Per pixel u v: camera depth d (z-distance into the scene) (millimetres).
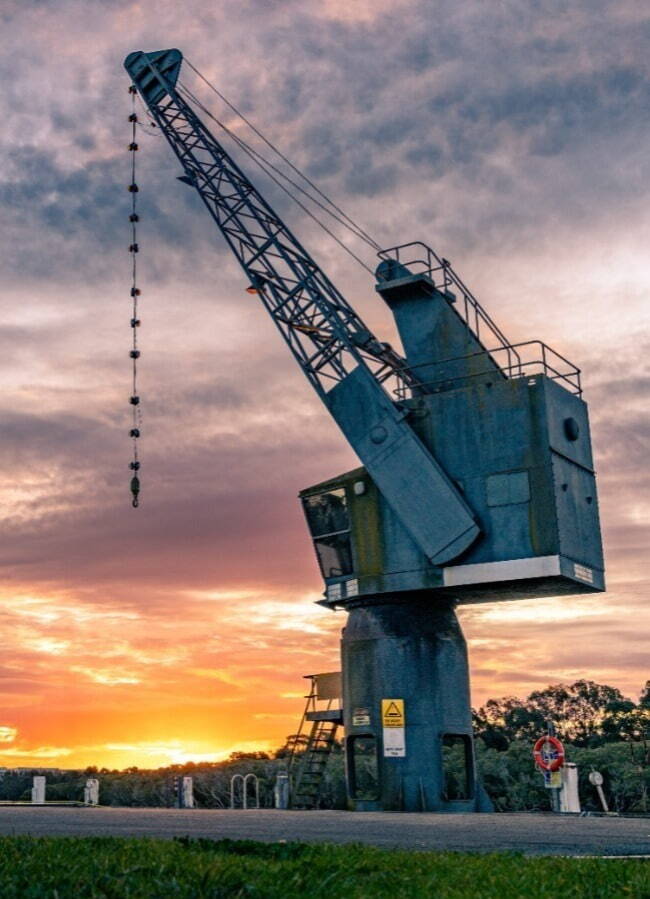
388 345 41844
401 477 37031
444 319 40562
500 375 38812
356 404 38781
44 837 13328
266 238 44156
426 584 36500
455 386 39688
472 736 37812
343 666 38844
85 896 7973
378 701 37156
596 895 9023
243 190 45406
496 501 35438
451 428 36906
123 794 71625
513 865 11070
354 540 38469
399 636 37469
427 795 35906
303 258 43312
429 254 41062
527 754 91750
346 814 29469
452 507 35750
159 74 47594
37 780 38688
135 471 45875
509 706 127562
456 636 38500
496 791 91625
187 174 46219
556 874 10195
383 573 37531
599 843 16203
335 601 39594
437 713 36875
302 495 40500
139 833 17203
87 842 12180
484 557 35406
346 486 39062
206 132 46781
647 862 11836
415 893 8805
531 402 35438
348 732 37938
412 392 40562
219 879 8680
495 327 41219
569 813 30172
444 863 11195
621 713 119688
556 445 35375
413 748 36344
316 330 42062
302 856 11539
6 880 8406
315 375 41531
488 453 35969
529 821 23859
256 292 43594
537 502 34750
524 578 34438
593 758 94625
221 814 28156
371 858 11477
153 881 8430
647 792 90125
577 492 36469
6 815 25297
